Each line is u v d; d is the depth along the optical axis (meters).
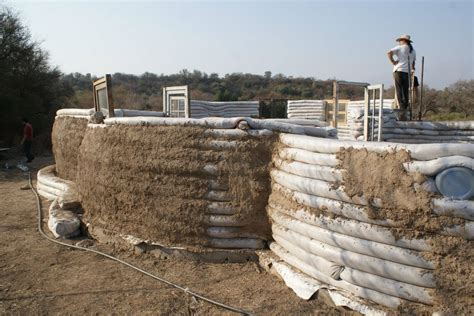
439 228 3.21
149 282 4.71
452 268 3.18
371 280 3.62
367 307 3.60
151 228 5.43
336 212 3.87
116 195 5.80
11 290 4.57
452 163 3.18
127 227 5.73
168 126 5.38
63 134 9.27
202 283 4.61
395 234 3.43
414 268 3.37
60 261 5.41
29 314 4.05
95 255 5.57
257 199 4.97
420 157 3.35
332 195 3.88
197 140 5.14
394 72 12.12
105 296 4.40
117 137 5.81
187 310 4.07
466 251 3.14
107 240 5.91
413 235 3.35
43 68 24.84
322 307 3.92
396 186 3.42
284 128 4.98
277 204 4.68
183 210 5.17
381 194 3.49
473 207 3.08
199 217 5.10
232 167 5.00
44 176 9.75
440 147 3.24
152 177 5.39
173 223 5.25
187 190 5.16
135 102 38.56
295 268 4.46
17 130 22.08
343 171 3.80
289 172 4.48
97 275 4.93
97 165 6.12
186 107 12.58
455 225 3.16
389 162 3.50
